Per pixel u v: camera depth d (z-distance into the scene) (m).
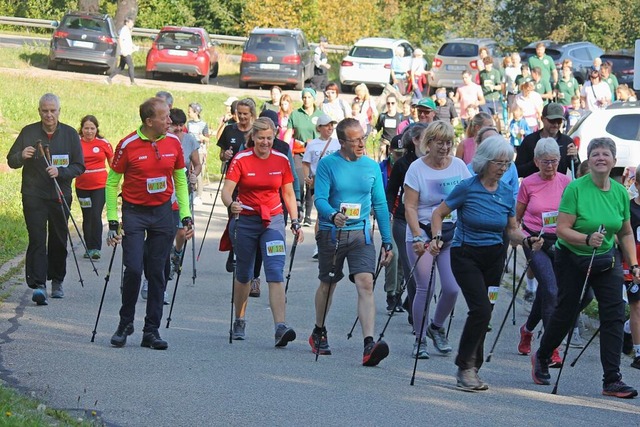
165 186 12.48
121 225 12.60
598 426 9.94
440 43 77.38
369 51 51.50
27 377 10.84
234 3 79.69
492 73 40.59
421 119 17.22
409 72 45.97
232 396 10.40
